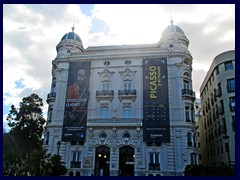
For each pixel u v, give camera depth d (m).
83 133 34.84
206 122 49.09
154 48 38.12
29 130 45.00
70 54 40.00
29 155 23.22
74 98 36.78
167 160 32.16
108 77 37.88
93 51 42.12
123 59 38.25
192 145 33.22
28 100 46.41
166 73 35.72
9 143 38.38
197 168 27.64
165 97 34.53
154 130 33.28
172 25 40.06
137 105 35.47
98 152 34.53
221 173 24.50
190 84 36.78
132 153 33.75
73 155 34.78
